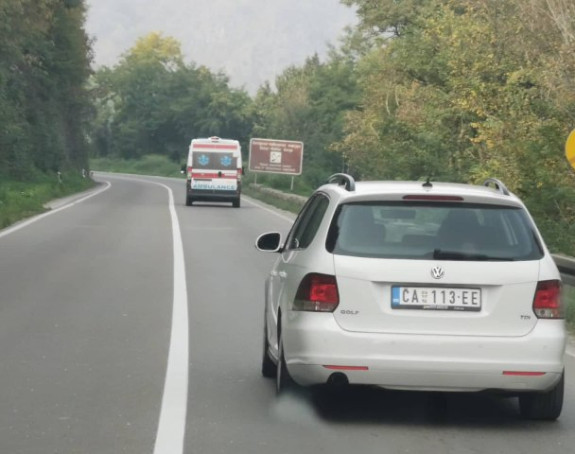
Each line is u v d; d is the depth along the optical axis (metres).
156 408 8.01
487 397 8.67
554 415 7.71
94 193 60.97
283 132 82.25
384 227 7.44
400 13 53.88
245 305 14.19
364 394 8.66
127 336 11.47
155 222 33.19
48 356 10.20
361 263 7.30
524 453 6.92
